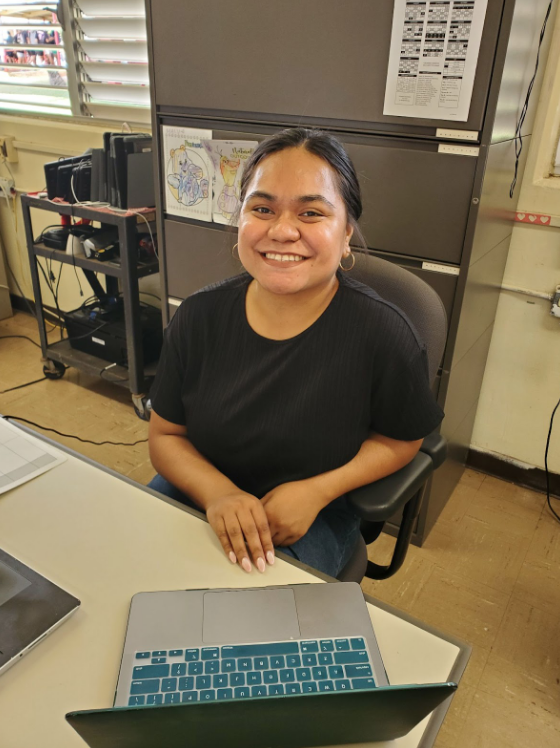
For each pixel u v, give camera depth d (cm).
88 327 260
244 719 48
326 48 148
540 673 147
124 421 248
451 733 131
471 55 132
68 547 75
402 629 66
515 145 161
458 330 159
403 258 159
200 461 102
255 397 96
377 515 93
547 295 188
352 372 95
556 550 188
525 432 211
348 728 52
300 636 63
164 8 169
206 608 66
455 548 187
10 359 295
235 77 164
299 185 83
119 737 49
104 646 62
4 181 309
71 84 276
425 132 144
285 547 93
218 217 183
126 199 219
